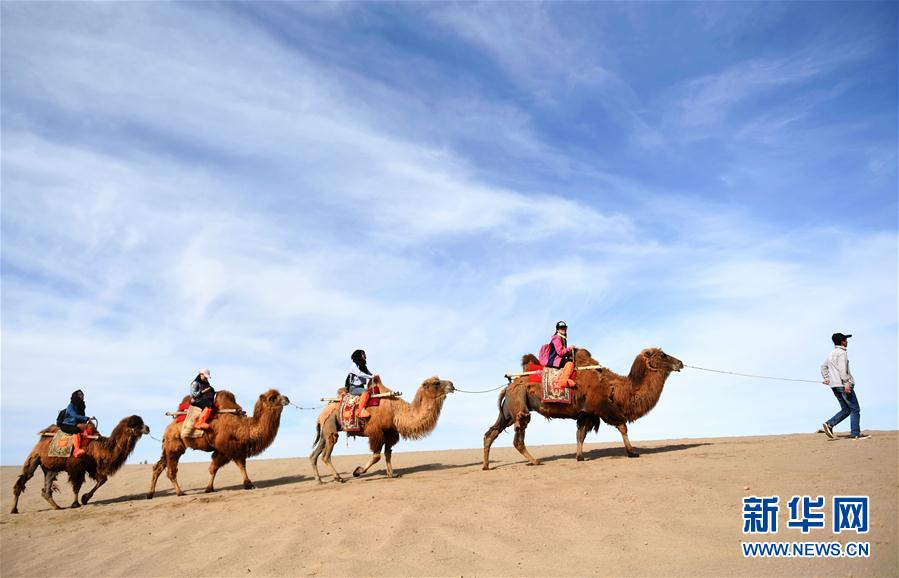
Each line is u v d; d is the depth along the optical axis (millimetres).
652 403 14594
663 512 9422
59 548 11148
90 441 15938
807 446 13242
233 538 10445
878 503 8734
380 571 8469
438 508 10734
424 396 14656
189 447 15820
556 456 16406
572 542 8781
